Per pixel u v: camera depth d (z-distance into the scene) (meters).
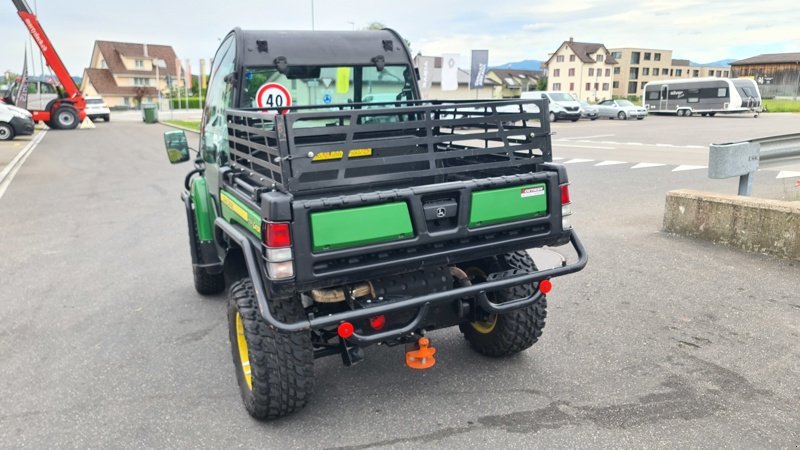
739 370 4.05
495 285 3.45
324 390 3.97
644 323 4.85
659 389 3.83
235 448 3.36
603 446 3.27
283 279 2.98
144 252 7.60
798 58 82.00
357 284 3.33
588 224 8.14
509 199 3.46
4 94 31.64
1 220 9.66
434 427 3.51
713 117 39.06
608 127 29.72
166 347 4.73
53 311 5.57
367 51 4.92
